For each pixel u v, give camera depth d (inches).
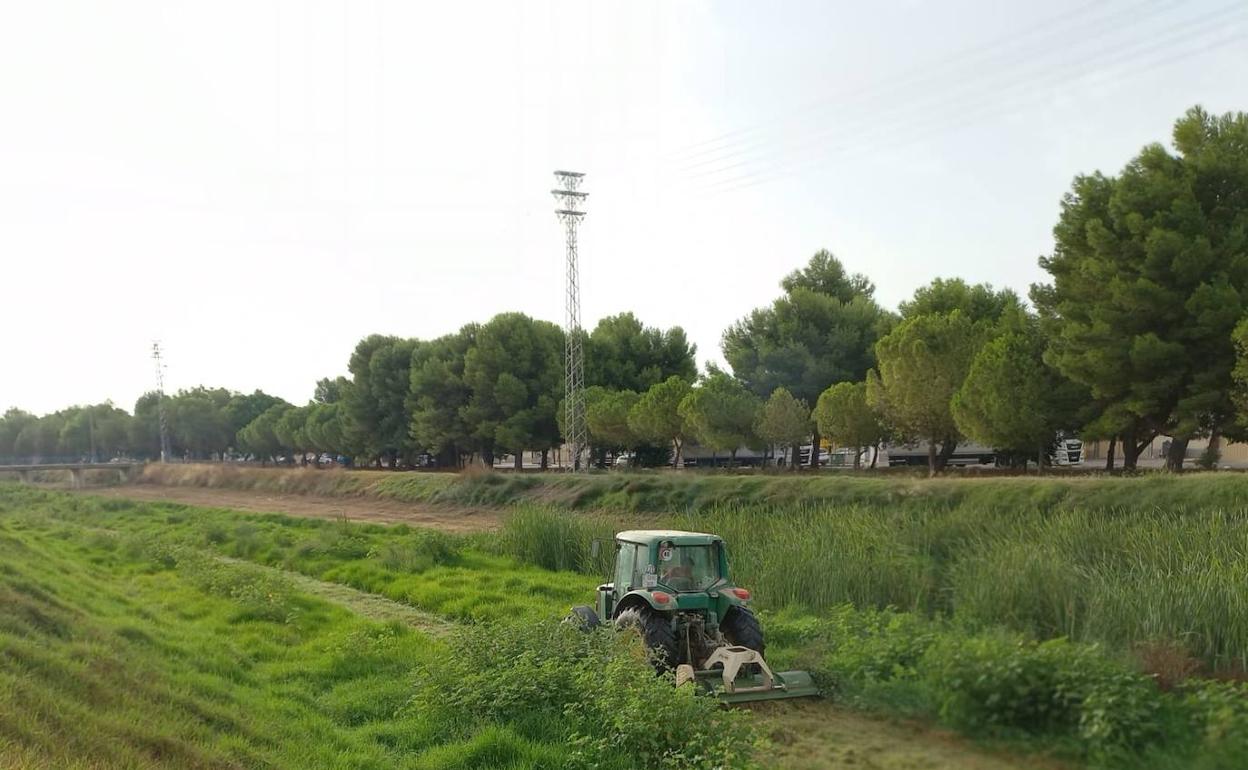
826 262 2065.7
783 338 1833.2
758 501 1036.5
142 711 296.7
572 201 2018.9
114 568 795.4
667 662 382.0
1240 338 825.5
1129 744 285.6
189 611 578.6
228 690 369.7
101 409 4778.5
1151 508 684.1
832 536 634.8
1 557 546.9
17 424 5255.9
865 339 1806.1
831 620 478.0
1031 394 1074.1
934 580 553.6
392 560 811.4
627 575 424.8
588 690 332.5
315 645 492.4
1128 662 344.8
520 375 2365.9
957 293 1493.6
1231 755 266.1
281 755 297.7
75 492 2399.1
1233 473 724.0
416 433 2529.5
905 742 311.6
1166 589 415.5
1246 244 922.1
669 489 1195.9
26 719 248.8
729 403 1601.9
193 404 4345.5
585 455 1967.3
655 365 2436.0
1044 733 306.3
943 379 1212.5
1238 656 370.3
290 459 3939.5
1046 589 448.8
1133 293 924.6
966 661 335.9
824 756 299.0
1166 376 940.6
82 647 348.2
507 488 1544.0
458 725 339.6
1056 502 753.6
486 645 387.2
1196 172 956.6
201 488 2677.2
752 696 354.3
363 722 365.4
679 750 285.6
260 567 828.0
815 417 1469.0
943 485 873.5
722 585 409.1
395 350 2790.4
